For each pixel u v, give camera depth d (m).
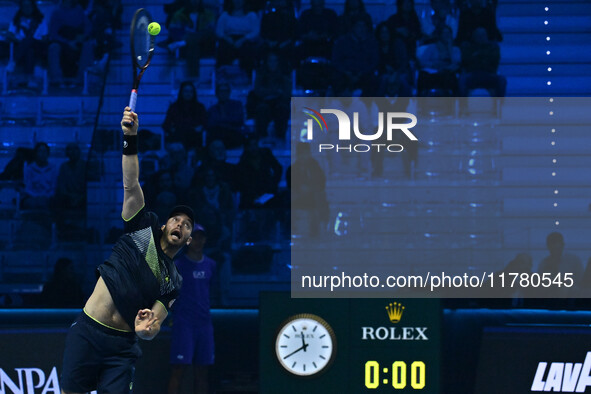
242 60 15.35
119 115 14.82
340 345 8.65
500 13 15.91
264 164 13.57
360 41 14.84
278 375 8.64
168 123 14.36
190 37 15.45
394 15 15.30
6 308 11.73
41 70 15.45
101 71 15.38
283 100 14.59
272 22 15.32
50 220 13.10
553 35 15.75
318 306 8.68
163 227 6.48
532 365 9.39
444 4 15.52
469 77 14.82
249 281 12.59
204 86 15.43
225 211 12.76
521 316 11.33
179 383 9.98
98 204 13.60
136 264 6.27
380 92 14.62
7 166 14.02
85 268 12.88
